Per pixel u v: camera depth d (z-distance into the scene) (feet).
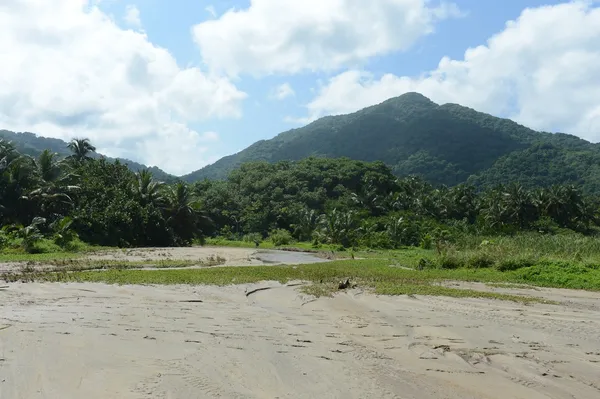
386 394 26.73
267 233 288.92
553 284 82.43
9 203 158.71
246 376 28.84
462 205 321.52
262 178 333.21
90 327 39.32
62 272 79.36
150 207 186.91
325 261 136.56
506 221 282.15
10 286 61.77
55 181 168.45
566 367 33.24
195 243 224.33
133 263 101.55
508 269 97.09
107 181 191.83
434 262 110.52
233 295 59.67
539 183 499.10
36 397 24.58
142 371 28.86
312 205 311.27
